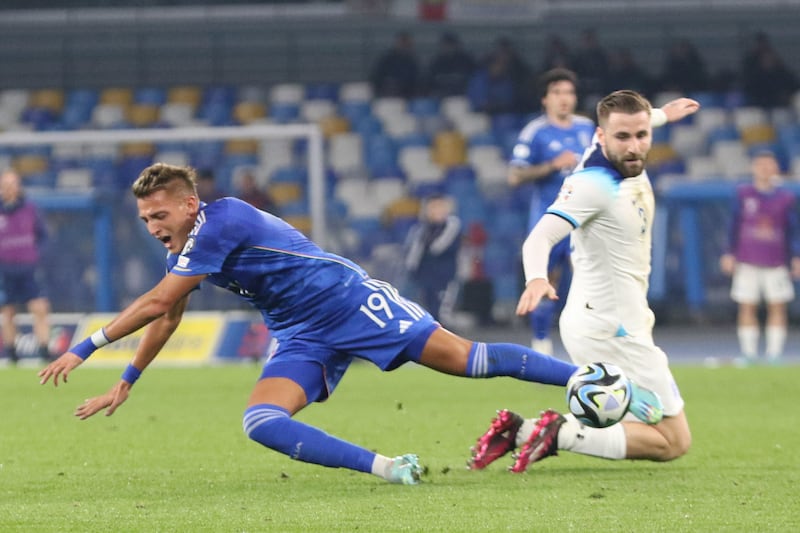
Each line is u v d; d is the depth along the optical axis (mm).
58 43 98688
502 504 19203
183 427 31938
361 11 93688
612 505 19109
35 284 57188
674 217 74250
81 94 97125
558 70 41156
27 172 74250
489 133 91562
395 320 21219
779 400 38125
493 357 21594
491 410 35500
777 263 56156
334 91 96938
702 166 87438
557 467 23953
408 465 21219
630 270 22891
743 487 21047
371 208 85000
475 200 84625
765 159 55969
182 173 20734
